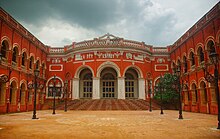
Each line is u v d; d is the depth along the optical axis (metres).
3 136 7.91
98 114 18.55
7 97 20.12
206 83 20.25
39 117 15.70
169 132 8.84
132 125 11.02
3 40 19.22
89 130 9.31
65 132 8.79
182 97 26.08
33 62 26.75
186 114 19.17
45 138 7.55
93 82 28.95
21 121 12.96
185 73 25.53
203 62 21.20
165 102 28.25
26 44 24.50
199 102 21.86
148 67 31.72
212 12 18.98
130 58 29.81
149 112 21.20
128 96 31.77
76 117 15.59
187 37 24.66
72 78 30.52
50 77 31.84
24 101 23.95
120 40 29.75
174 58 30.48
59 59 32.41
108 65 29.23
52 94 31.33
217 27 18.12
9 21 20.09
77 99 29.48
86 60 29.80
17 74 22.22
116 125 11.00
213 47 19.73
